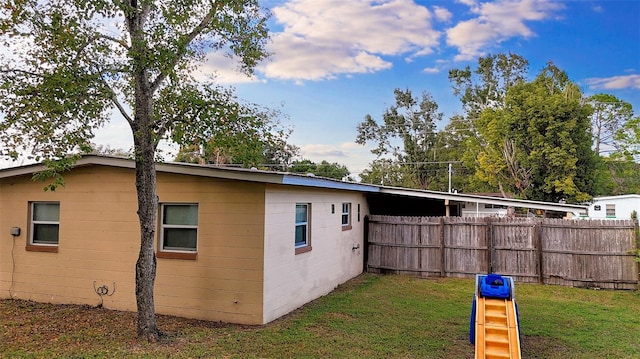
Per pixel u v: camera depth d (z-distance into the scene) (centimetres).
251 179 722
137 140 653
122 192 847
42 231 930
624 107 3425
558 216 2569
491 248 1228
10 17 576
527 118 2891
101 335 675
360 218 1347
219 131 632
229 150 672
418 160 4669
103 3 577
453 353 612
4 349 610
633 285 1094
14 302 896
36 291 909
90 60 602
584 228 1145
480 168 3509
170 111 659
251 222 755
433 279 1231
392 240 1342
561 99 2808
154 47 613
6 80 581
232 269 762
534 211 2877
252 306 745
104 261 854
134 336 665
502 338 554
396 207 1645
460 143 4534
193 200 795
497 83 4378
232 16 688
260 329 711
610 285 1109
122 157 814
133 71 616
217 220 777
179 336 668
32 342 642
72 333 687
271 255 770
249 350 607
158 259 810
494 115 3319
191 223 809
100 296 853
